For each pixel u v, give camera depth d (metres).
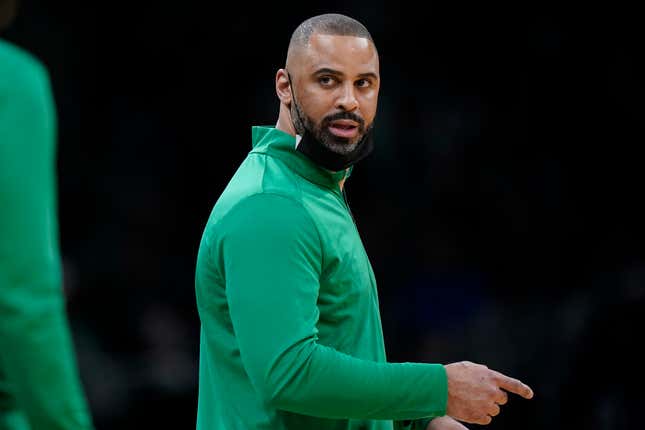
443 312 31.30
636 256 33.19
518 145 35.66
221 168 37.28
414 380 8.61
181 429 29.06
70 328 30.09
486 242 34.22
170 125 37.31
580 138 35.34
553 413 26.64
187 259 35.22
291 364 8.30
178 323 31.83
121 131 36.72
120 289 33.12
